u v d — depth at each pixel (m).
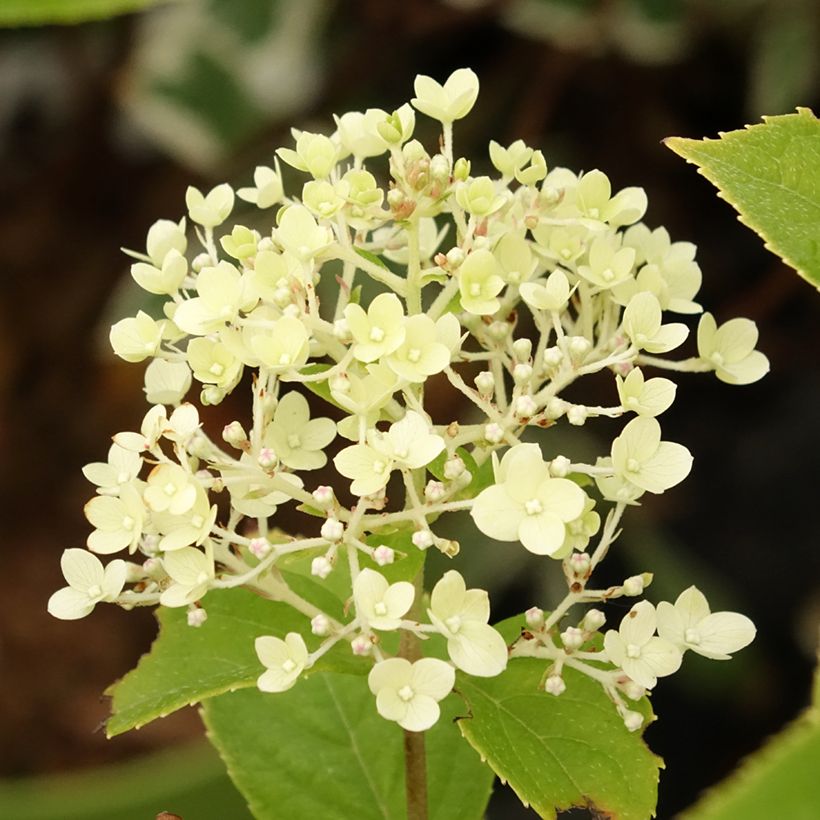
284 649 0.61
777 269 1.06
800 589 1.08
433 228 0.67
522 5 1.07
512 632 0.66
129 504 0.61
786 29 1.01
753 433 1.15
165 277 0.64
